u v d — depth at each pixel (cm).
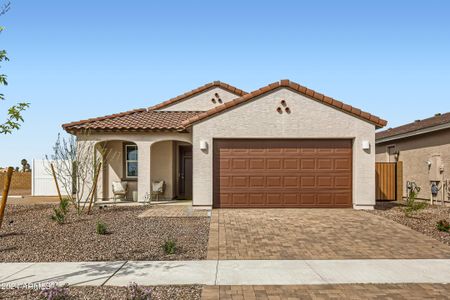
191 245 1002
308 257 894
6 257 896
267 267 812
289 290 675
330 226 1232
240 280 727
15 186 3369
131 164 2000
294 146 1608
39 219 1398
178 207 1703
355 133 1584
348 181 1606
